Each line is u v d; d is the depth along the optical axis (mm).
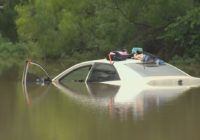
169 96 22766
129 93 23922
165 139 14250
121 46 73875
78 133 15102
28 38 97188
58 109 19672
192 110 18766
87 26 78750
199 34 68500
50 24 82188
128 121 16828
